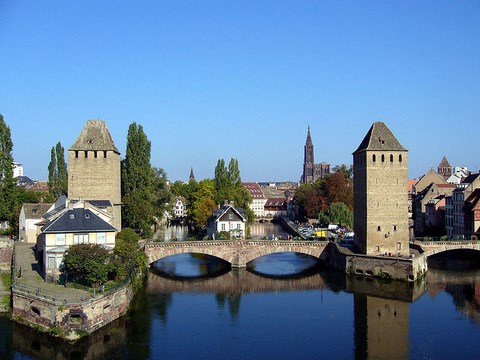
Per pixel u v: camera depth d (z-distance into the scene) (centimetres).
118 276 7131
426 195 17150
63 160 15200
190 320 6644
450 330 6241
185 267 10506
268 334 6100
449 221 14238
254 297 7938
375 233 9906
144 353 5441
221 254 10188
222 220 12838
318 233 13412
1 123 10956
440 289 8369
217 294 8131
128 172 12369
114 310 6456
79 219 7550
